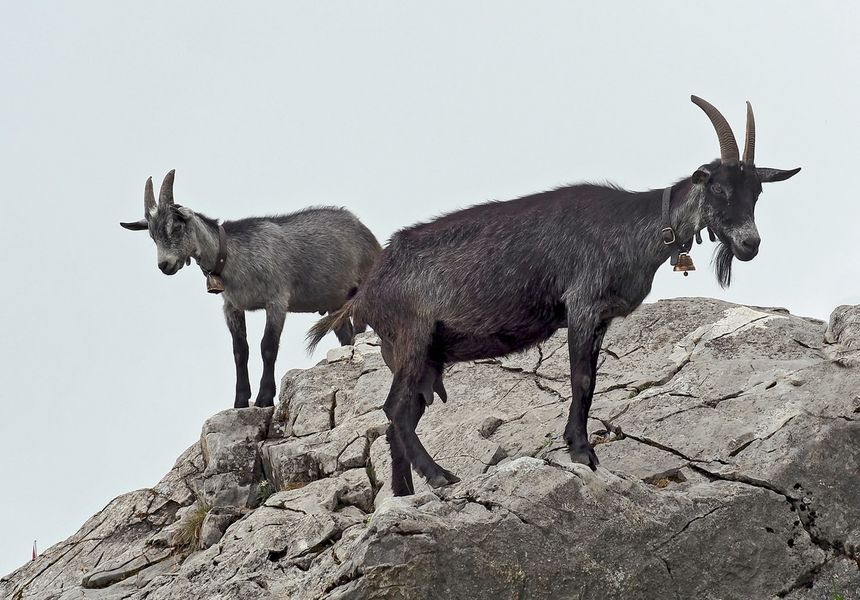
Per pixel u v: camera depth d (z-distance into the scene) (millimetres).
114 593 27531
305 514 27094
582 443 23453
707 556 22672
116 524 31531
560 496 22047
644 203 24125
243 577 24172
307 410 32688
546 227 24672
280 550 25031
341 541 23938
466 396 31297
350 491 27984
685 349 29938
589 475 22438
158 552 29297
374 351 34969
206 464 32688
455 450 28406
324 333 27297
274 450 30984
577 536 21891
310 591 22203
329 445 30391
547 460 23094
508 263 24703
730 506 23094
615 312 24266
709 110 23531
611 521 22156
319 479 30062
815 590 23141
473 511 21797
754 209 23328
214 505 30938
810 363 27344
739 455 24703
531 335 25031
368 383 32750
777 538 23281
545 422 28625
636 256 23859
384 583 20719
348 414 32000
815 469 24016
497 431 29047
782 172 23297
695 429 26031
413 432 24891
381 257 26250
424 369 25281
